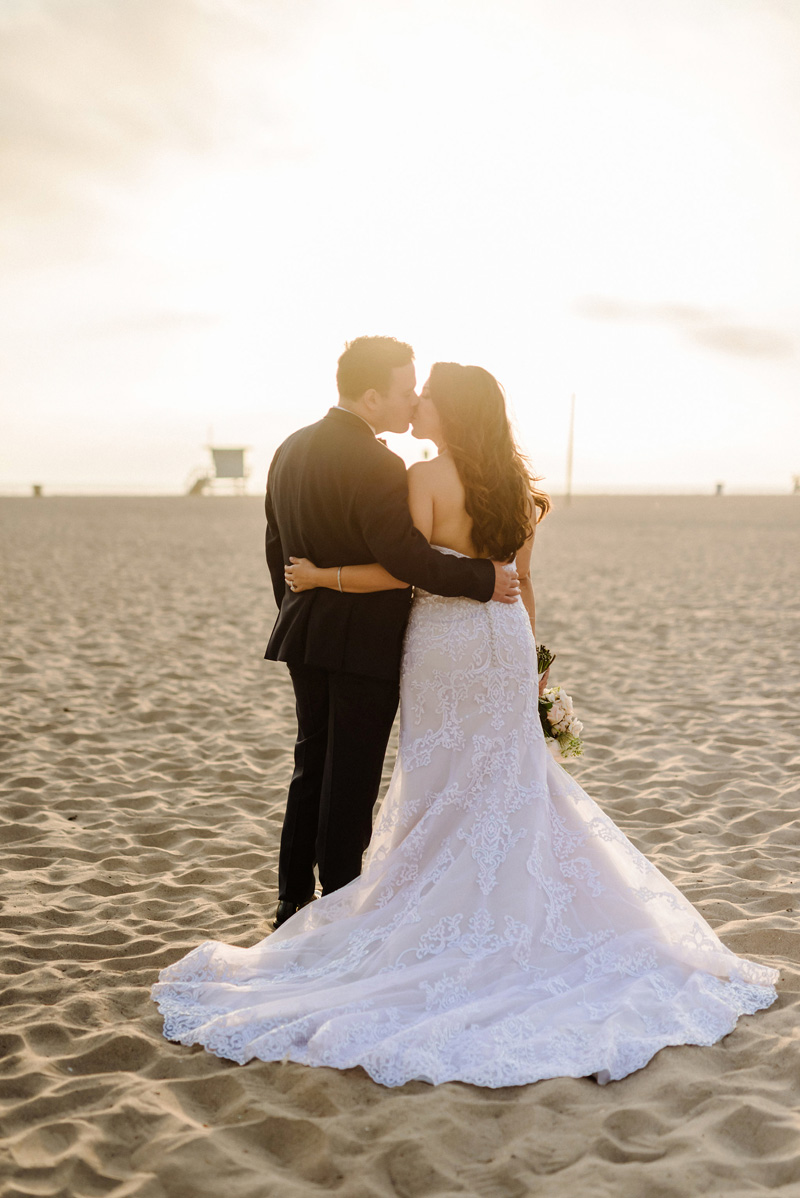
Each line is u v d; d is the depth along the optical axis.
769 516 37.91
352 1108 2.32
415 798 3.06
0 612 11.68
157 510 41.53
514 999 2.69
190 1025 2.73
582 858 3.03
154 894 3.86
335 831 3.20
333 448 3.03
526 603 3.38
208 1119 2.33
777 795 4.99
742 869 4.02
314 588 3.17
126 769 5.61
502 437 3.06
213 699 7.38
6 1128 2.27
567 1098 2.36
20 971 3.14
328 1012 2.62
